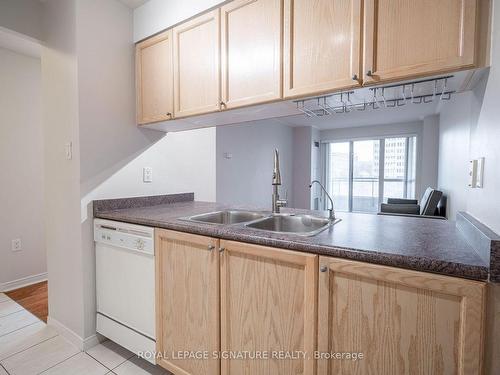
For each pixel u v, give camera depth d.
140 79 2.04
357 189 6.62
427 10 1.02
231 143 4.44
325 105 1.52
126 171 2.05
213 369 1.32
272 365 1.15
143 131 2.17
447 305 0.81
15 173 2.77
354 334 0.96
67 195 1.87
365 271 0.92
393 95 1.32
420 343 0.85
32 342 1.88
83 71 1.78
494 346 0.77
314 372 1.04
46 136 2.02
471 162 1.20
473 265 0.77
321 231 1.24
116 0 1.95
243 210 1.97
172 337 1.47
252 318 1.20
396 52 1.08
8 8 1.83
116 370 1.61
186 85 1.76
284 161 6.08
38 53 2.80
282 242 1.08
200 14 1.67
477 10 0.95
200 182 2.77
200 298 1.35
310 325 1.03
